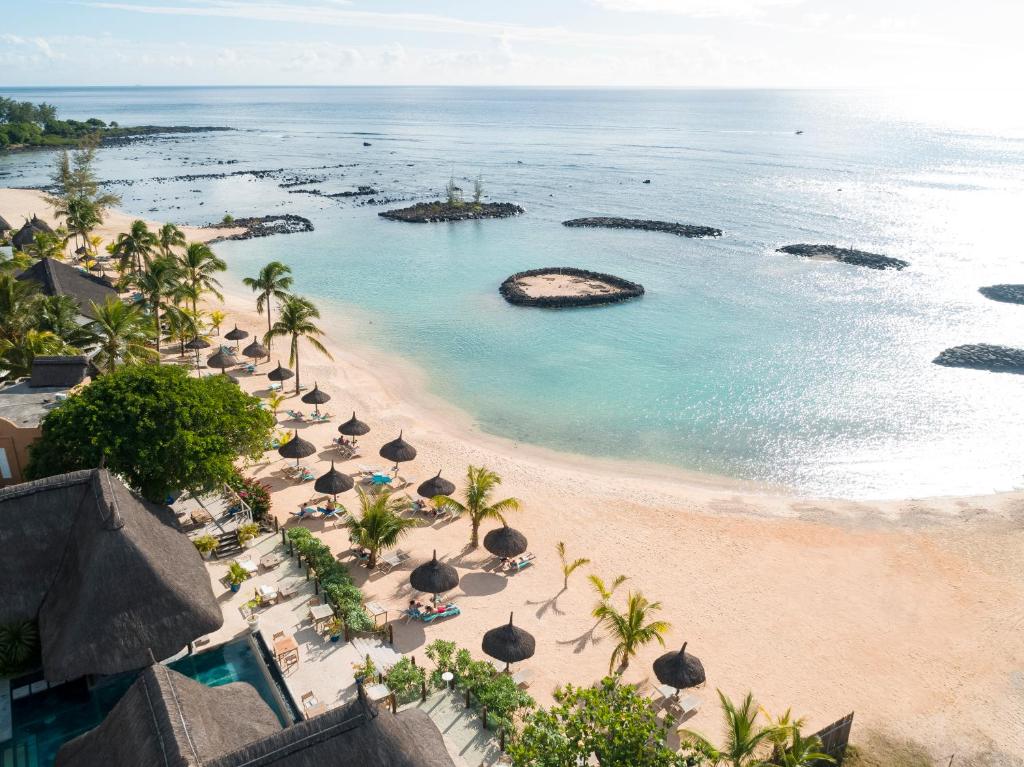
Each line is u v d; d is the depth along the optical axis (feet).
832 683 86.58
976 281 280.51
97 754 54.85
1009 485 139.03
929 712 82.84
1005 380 186.70
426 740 59.98
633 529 118.73
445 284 271.08
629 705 65.67
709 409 169.17
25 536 73.97
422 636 89.56
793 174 562.66
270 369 178.60
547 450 147.74
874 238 353.92
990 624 98.63
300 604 88.94
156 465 89.86
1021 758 77.10
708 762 70.74
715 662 88.99
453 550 110.32
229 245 321.93
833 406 171.63
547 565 107.76
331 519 114.52
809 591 104.27
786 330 223.71
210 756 51.24
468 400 170.71
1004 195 468.34
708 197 465.06
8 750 63.41
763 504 129.39
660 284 274.36
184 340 186.70
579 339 214.07
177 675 58.70
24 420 101.30
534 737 63.41
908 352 206.28
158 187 474.90
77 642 66.18
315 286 263.49
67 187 317.42
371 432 149.48
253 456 109.70
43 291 169.89
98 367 126.72
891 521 124.67
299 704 72.02
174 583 72.90
